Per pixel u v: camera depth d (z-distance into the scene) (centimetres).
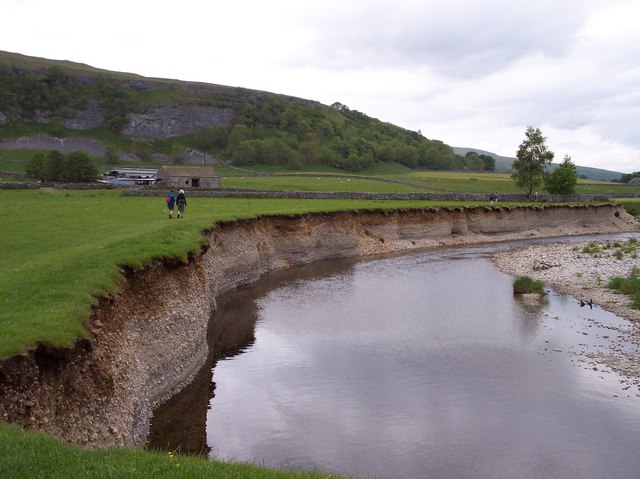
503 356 2859
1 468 1019
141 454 1224
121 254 2553
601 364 2750
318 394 2386
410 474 1783
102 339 1861
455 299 4138
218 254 4197
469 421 2147
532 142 11206
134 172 11950
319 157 19675
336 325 3403
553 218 9388
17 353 1438
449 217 7894
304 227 5788
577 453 1923
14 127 19600
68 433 1473
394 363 2755
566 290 4472
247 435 2025
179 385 2402
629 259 5738
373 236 6794
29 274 2198
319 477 1259
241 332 3234
